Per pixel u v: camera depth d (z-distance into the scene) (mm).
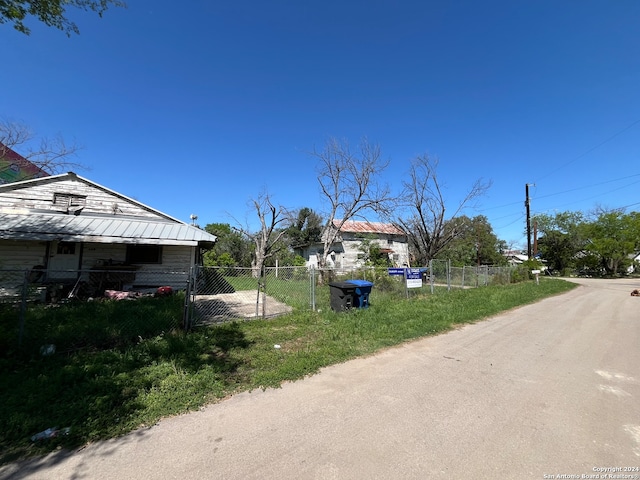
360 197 18922
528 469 2492
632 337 6824
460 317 8406
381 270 15016
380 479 2369
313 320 7758
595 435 2979
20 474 2441
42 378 3895
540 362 5121
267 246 24812
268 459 2623
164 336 5930
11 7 5516
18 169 18328
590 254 38625
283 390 4000
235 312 8938
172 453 2709
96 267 11664
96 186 12992
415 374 4566
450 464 2549
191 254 13406
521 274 23328
